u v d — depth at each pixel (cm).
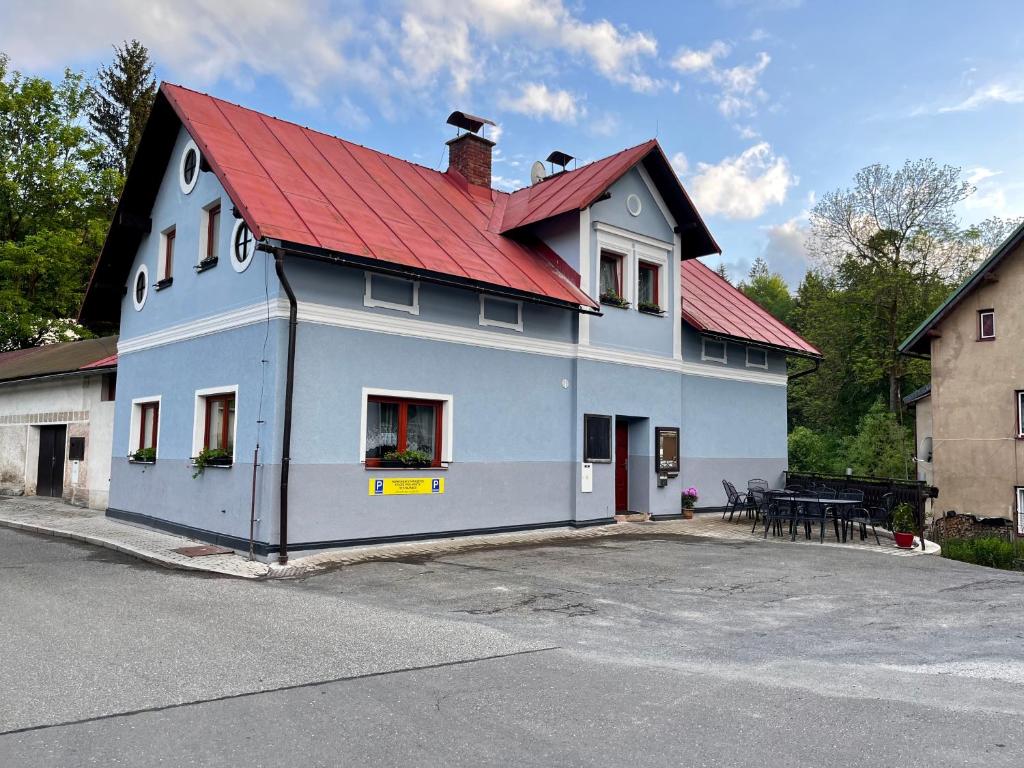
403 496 1289
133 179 1541
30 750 435
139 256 1636
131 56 3962
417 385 1320
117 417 1642
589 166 1798
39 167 3203
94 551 1220
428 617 793
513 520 1460
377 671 598
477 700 531
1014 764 432
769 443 2141
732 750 447
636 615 823
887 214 4000
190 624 740
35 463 2153
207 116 1375
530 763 423
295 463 1152
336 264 1191
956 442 2345
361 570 1059
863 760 435
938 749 453
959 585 1034
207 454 1276
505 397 1460
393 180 1612
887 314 4059
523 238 1709
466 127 1869
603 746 450
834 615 840
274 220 1126
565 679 586
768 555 1266
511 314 1481
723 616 827
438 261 1309
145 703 516
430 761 425
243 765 418
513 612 827
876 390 4619
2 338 3241
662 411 1773
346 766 417
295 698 530
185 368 1395
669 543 1390
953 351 2377
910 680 604
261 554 1124
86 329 3319
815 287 4691
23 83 3247
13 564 1091
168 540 1289
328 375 1200
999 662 662
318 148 1535
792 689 571
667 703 530
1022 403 2231
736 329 1973
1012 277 2267
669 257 1825
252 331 1212
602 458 1623
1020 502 2212
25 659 613
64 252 3117
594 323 1628
